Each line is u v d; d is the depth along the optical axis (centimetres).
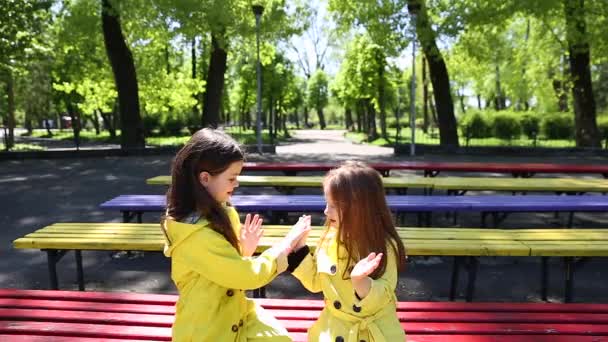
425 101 3556
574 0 1639
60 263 513
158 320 262
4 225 672
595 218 706
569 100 3034
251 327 201
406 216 714
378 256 179
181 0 1524
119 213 741
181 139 3036
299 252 208
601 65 3083
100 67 2033
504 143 2394
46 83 3316
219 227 183
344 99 3959
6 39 1518
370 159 1548
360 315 194
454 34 1639
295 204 542
